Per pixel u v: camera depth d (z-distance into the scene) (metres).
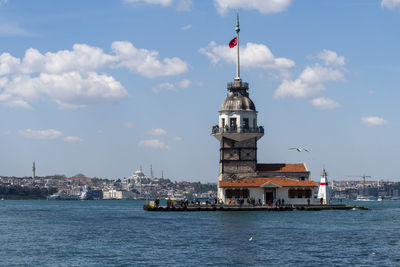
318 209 135.50
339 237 75.00
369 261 55.97
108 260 56.94
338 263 54.88
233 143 141.00
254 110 142.00
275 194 135.75
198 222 99.06
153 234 80.31
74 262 56.00
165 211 139.38
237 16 146.50
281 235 77.19
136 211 173.38
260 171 141.00
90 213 158.12
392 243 69.06
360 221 101.94
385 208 196.38
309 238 73.81
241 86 144.12
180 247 65.75
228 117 140.88
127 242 71.19
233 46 146.25
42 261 56.72
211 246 66.44
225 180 139.88
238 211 129.38
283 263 54.88
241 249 63.75
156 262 55.56
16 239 76.12
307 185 135.38
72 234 82.50
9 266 54.03
